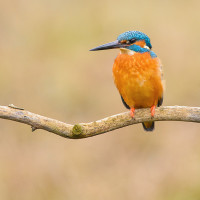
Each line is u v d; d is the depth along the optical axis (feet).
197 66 48.34
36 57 49.29
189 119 28.12
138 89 29.63
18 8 51.55
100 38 50.93
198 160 42.98
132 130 45.98
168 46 49.49
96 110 46.70
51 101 46.68
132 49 30.19
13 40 50.03
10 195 40.52
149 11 53.06
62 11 52.70
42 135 44.32
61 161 42.88
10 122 44.09
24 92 46.70
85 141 44.96
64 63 48.80
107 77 48.14
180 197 40.73
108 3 53.88
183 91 47.57
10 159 42.19
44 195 40.91
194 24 51.13
